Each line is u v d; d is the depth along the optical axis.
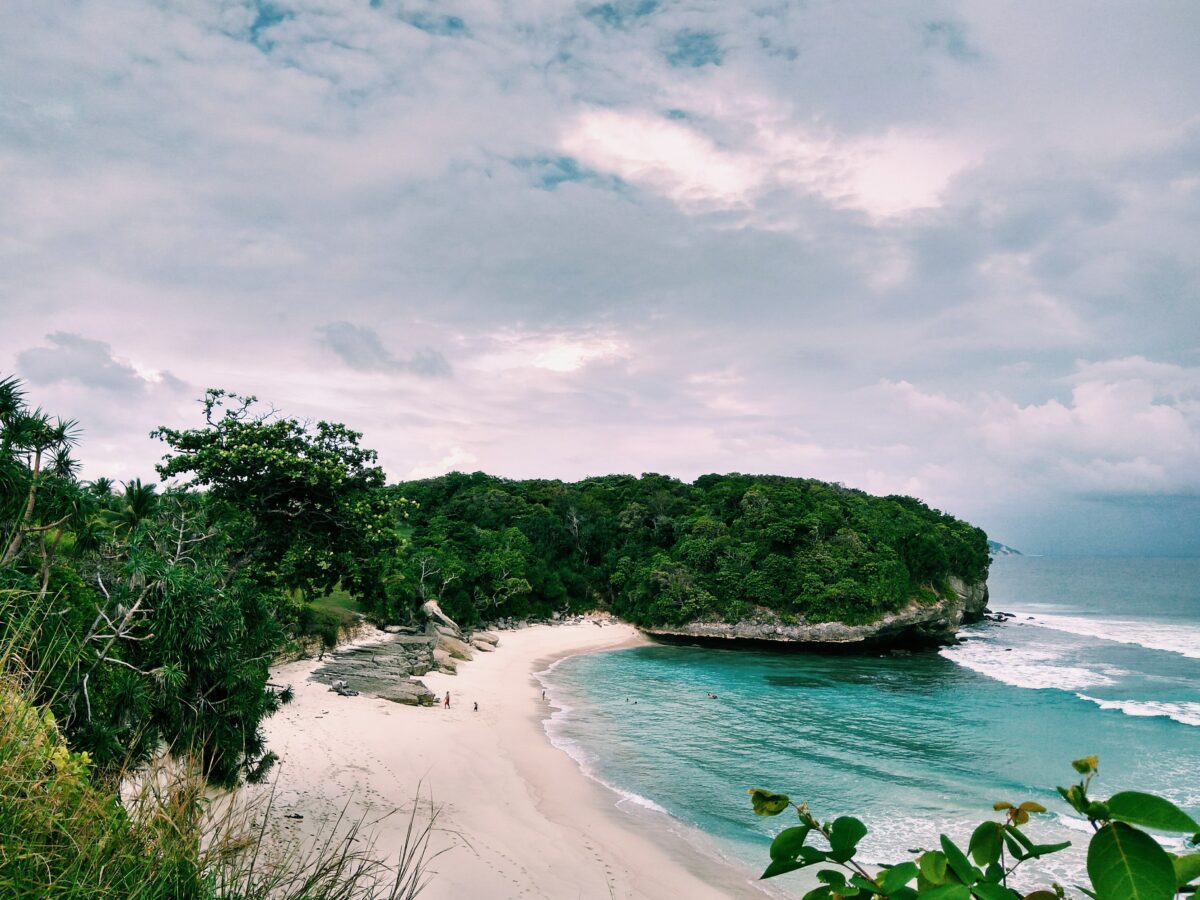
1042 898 1.89
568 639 82.75
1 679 4.62
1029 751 39.03
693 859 25.83
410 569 74.12
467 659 65.19
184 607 15.58
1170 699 51.47
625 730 43.53
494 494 111.88
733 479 115.50
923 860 2.06
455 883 20.80
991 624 101.44
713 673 64.94
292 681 44.25
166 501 21.86
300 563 24.67
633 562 97.62
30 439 12.75
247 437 23.39
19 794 3.78
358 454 25.59
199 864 3.88
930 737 42.06
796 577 84.25
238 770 15.51
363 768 30.47
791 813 30.20
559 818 28.56
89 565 15.75
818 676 63.47
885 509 107.12
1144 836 1.58
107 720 12.48
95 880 3.57
